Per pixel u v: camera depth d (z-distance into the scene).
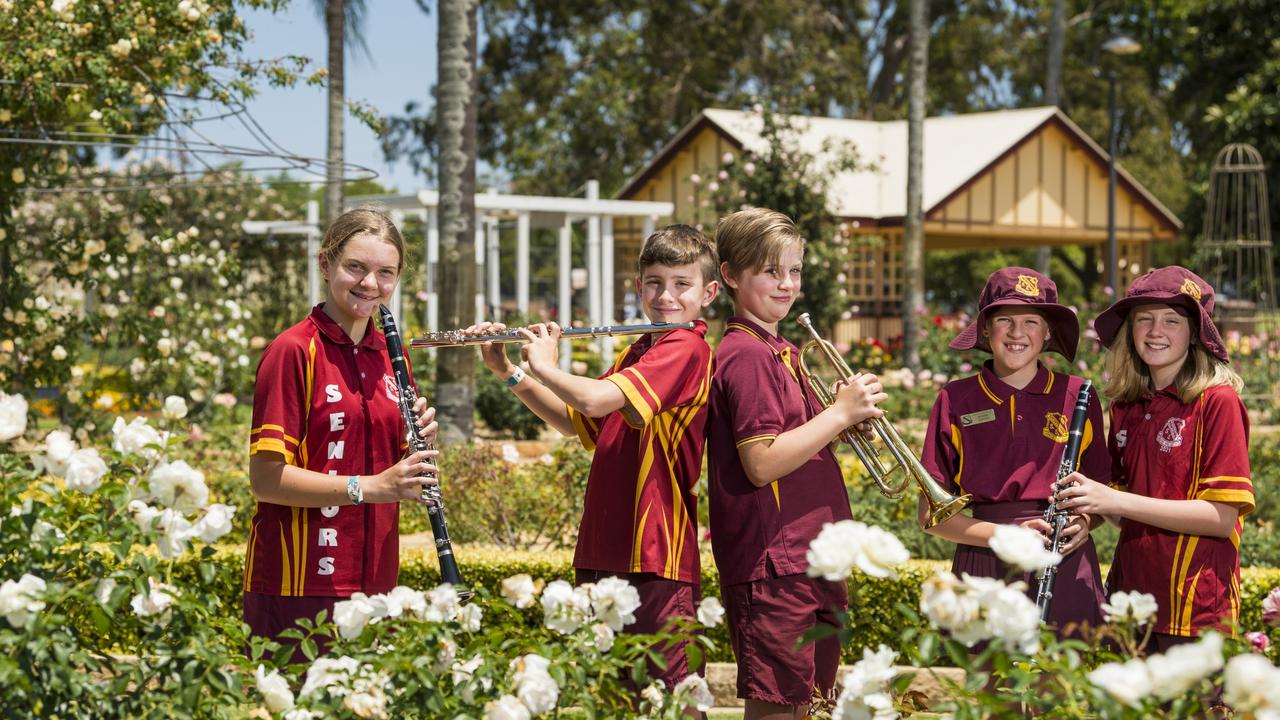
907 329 15.73
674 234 3.36
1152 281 3.45
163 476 2.53
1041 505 3.41
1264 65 18.44
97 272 8.34
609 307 15.79
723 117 19.69
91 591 2.48
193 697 2.38
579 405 3.00
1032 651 2.15
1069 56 32.53
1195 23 19.89
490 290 16.38
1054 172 21.00
